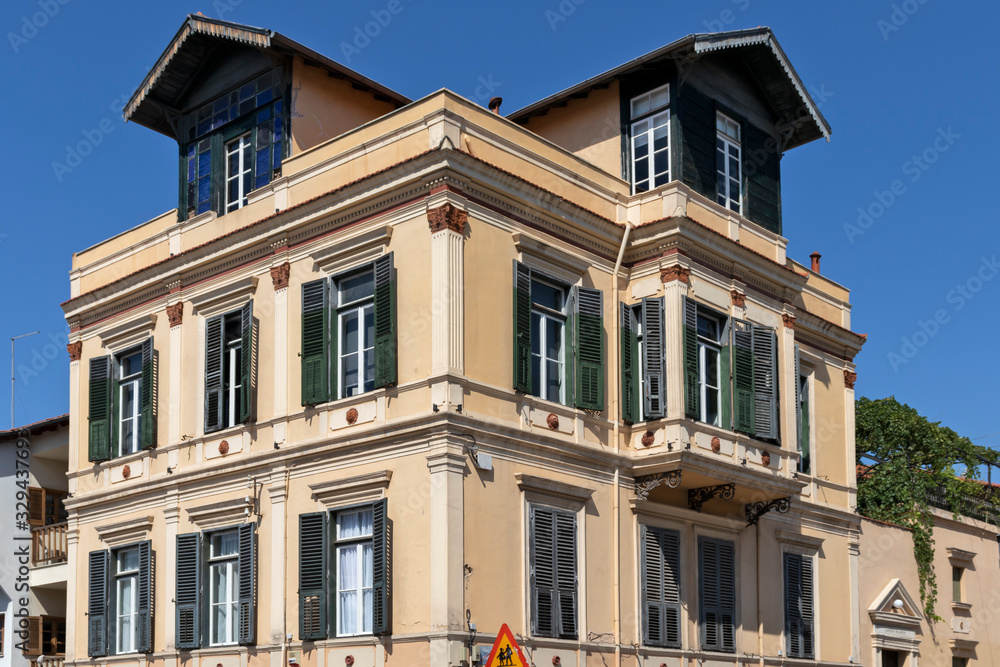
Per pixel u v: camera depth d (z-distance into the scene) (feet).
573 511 74.84
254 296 81.20
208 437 81.87
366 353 74.08
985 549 121.19
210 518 80.38
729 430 81.97
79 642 88.89
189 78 91.86
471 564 67.46
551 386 76.54
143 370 87.81
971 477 126.62
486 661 66.44
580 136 91.35
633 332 81.10
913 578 109.70
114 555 87.92
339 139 78.64
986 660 117.08
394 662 67.21
